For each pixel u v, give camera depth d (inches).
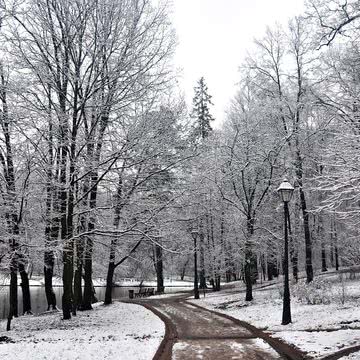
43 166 660.1
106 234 708.0
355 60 525.7
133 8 699.4
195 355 408.8
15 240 639.8
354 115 462.6
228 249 1280.8
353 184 439.2
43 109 653.9
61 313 898.1
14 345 461.4
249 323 658.8
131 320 748.6
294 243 1160.8
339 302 757.9
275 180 1019.9
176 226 789.2
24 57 649.0
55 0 668.7
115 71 690.8
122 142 687.1
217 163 982.4
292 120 1035.3
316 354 382.3
